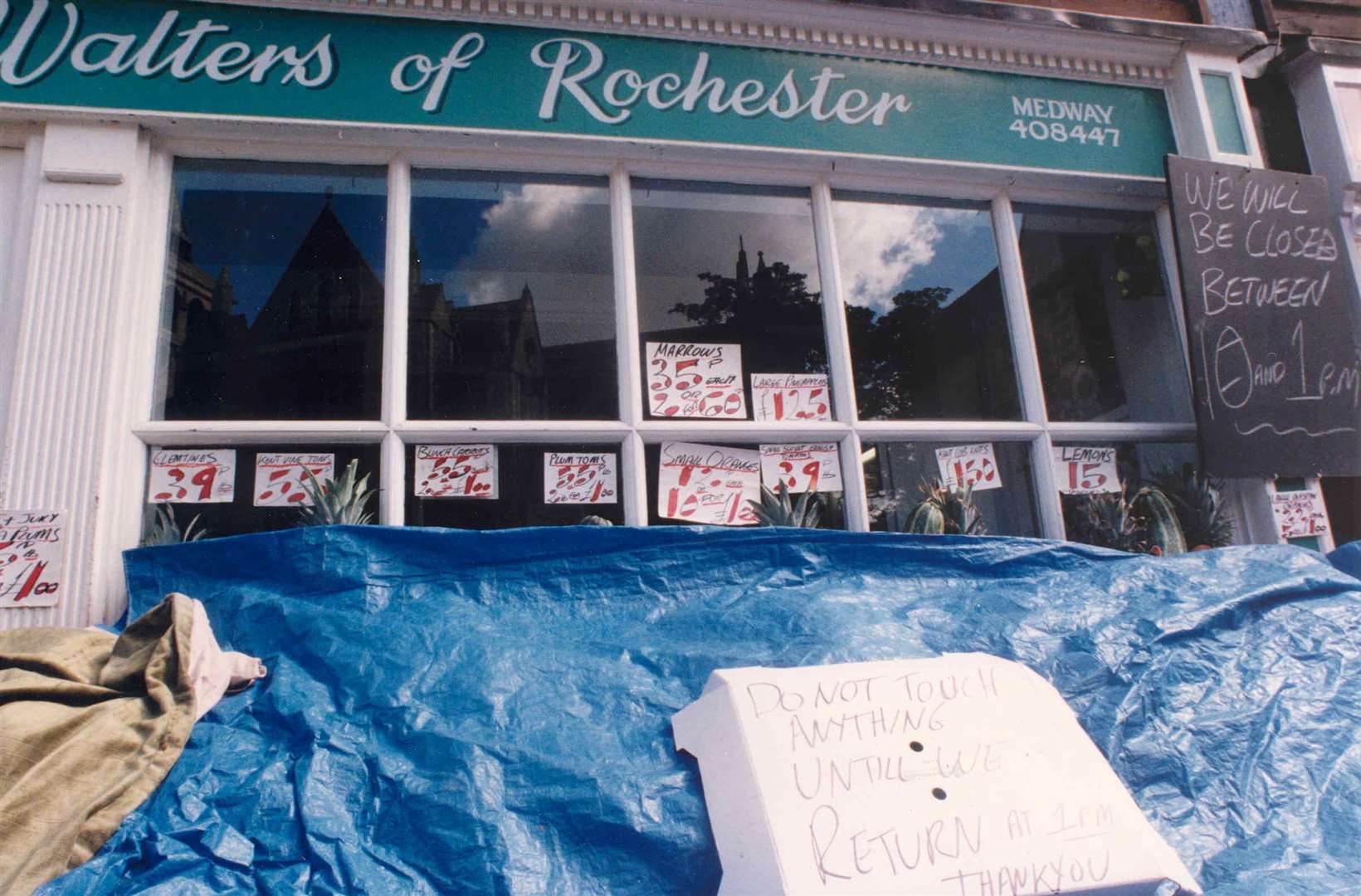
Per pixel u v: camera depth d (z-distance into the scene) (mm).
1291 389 3201
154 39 2664
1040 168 3299
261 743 1645
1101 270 3488
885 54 3270
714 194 3203
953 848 1430
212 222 2822
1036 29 3346
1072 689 1932
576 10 3012
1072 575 2297
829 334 3109
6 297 2484
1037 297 3371
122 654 1778
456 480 2727
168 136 2705
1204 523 3041
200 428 2553
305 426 2635
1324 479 3471
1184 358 3414
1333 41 3689
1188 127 3494
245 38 2740
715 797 1498
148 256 2629
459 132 2830
